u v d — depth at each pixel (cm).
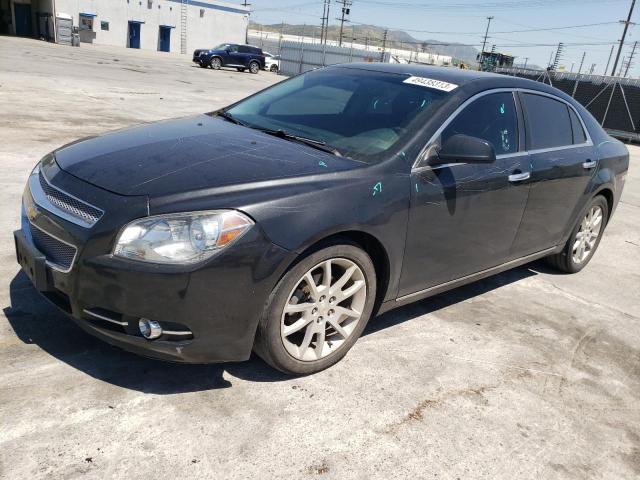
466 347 344
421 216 307
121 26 4544
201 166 265
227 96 1602
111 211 236
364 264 287
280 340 265
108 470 211
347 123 336
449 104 334
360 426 257
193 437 235
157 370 276
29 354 274
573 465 254
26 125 823
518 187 369
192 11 4925
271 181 258
